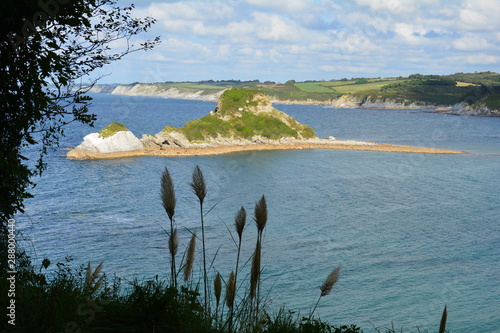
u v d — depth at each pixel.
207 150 109.94
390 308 27.64
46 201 55.88
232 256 35.09
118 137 99.50
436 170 91.81
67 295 4.54
